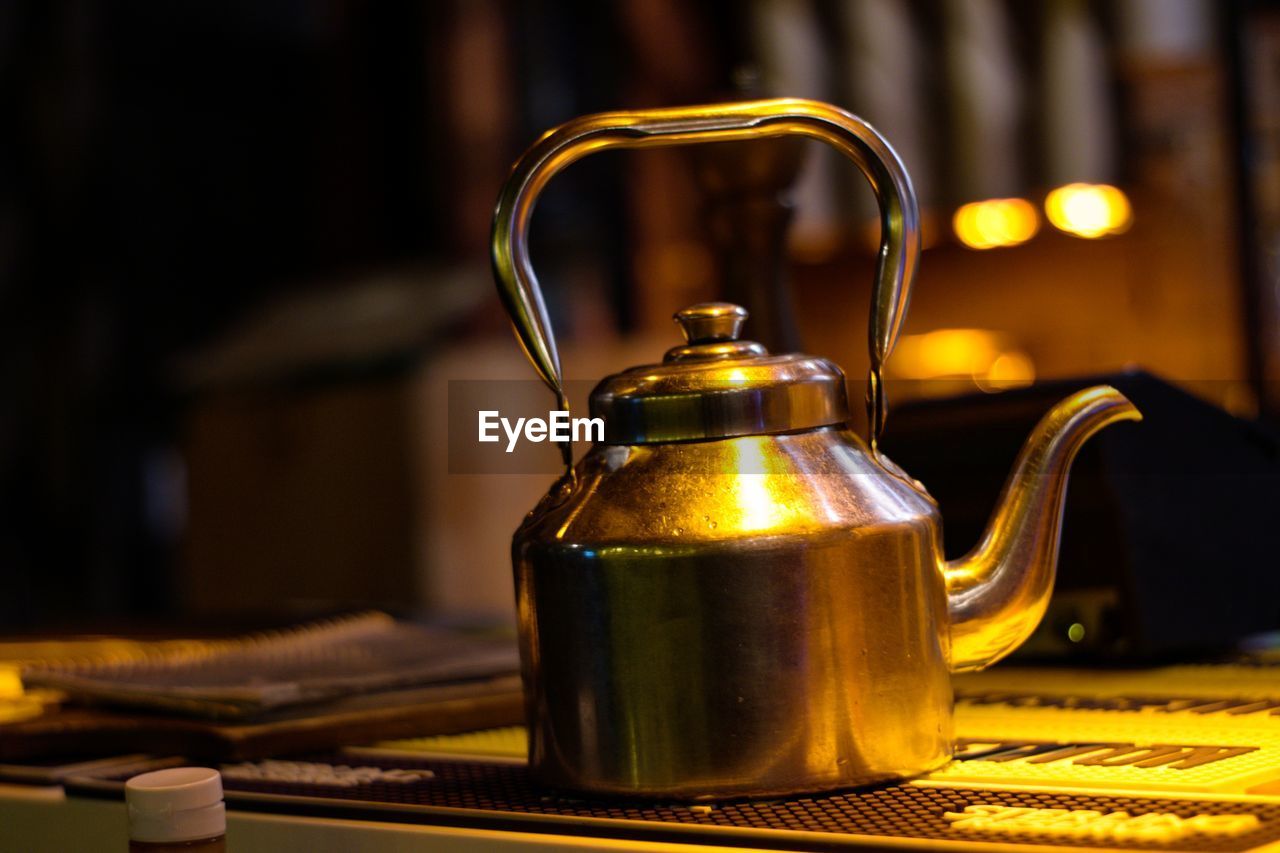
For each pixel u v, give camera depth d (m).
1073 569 1.39
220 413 4.14
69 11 5.81
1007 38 5.16
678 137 1.13
